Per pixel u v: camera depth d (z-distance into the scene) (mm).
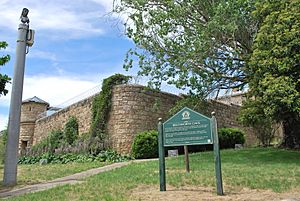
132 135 17969
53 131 24109
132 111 18359
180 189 7383
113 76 19375
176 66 14773
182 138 7223
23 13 11070
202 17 14922
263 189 7371
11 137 10234
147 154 16688
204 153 15969
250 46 14508
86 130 21188
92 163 15500
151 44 15039
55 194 7324
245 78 15227
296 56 11031
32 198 7059
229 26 12977
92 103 20797
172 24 14570
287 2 12266
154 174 9398
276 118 13375
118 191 7301
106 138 18312
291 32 11133
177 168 10586
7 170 10000
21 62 10766
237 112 26828
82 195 7039
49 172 12531
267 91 11008
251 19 14023
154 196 6660
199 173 9156
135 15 15023
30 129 30375
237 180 8195
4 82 12008
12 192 8625
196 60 14258
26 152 24875
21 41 10867
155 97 19547
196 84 15000
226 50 14547
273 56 11469
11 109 10422
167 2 14688
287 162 11664
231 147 21672
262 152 15016
